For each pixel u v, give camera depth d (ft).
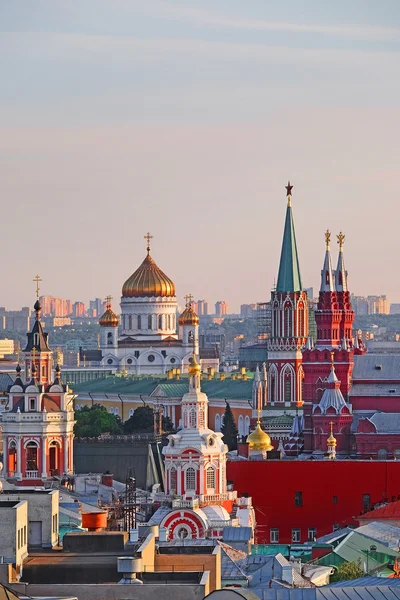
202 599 564.30
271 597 650.43
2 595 548.72
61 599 564.30
